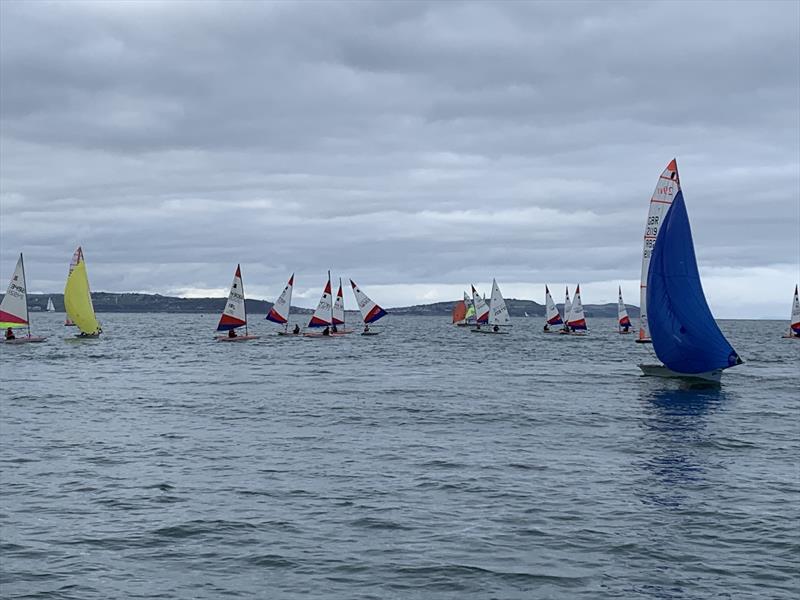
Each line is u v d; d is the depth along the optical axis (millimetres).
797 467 28125
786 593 16328
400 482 25547
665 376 58812
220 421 39031
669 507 22531
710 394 50688
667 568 17688
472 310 179875
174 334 154000
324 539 19672
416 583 16844
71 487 25000
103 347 102938
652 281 53688
